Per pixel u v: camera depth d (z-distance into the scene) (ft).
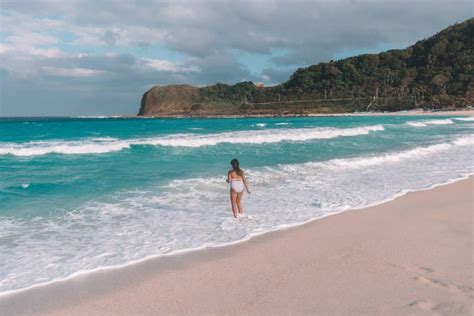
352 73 529.86
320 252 18.63
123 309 13.46
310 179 38.58
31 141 74.84
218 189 33.99
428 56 487.20
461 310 12.56
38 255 18.83
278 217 25.23
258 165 46.62
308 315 12.66
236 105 613.93
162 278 15.98
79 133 107.65
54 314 13.24
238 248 19.47
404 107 391.04
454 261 17.04
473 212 25.71
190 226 23.52
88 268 17.12
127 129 132.57
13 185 34.53
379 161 49.90
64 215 25.91
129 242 20.65
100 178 38.14
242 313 12.93
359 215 25.40
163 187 34.53
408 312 12.57
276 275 15.99
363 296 13.85
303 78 557.74
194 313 13.04
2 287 15.34
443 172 41.65
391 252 18.38
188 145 66.85
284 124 157.48
